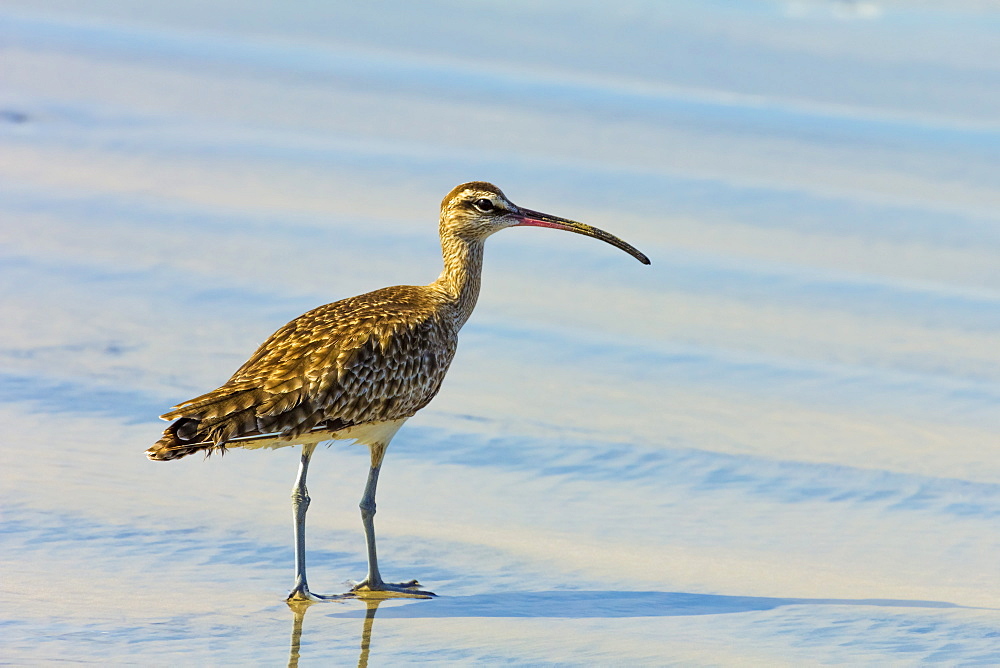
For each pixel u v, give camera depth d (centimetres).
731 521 1145
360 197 2050
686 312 1691
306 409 976
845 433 1346
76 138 2220
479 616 958
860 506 1182
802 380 1487
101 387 1323
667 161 2331
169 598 952
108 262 1689
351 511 1135
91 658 852
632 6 3647
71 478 1130
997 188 2267
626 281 1797
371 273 1731
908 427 1367
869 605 991
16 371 1345
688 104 2748
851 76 3072
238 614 938
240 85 2652
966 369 1532
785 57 3216
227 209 1936
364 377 1005
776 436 1331
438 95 2689
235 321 1541
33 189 1947
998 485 1230
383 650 895
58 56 2744
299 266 1738
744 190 2194
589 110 2652
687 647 912
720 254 1908
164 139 2261
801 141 2512
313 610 954
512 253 1894
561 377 1465
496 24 3391
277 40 3064
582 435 1308
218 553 1033
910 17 3694
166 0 3375
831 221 2070
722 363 1527
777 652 909
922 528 1141
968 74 3127
